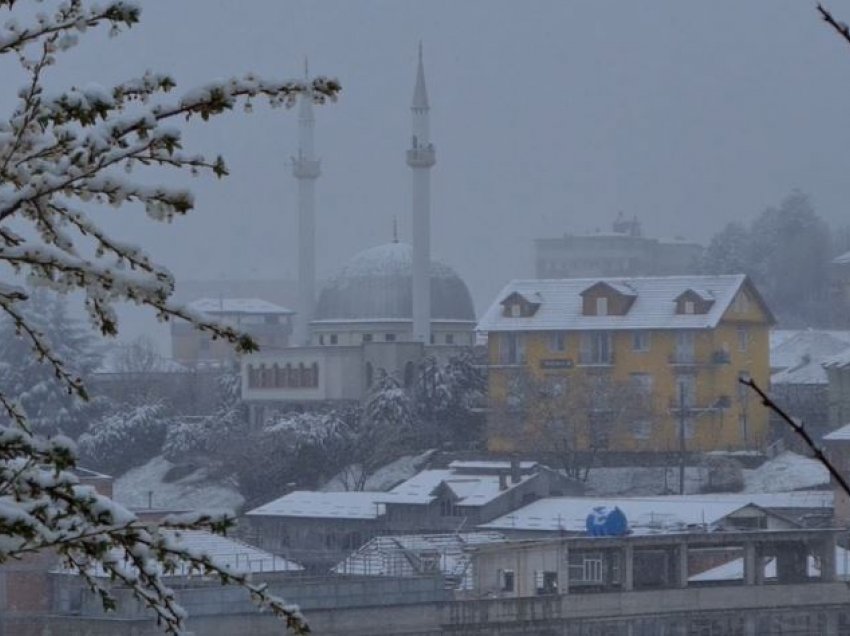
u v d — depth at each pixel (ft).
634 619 527.40
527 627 511.40
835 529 563.07
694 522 591.37
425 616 502.38
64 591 465.88
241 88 69.26
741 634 540.11
